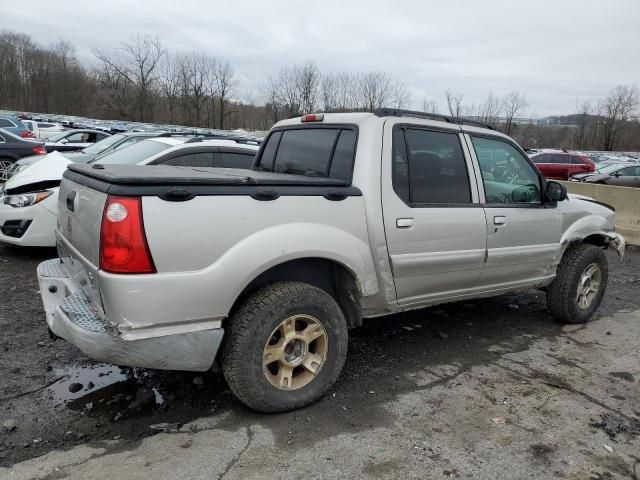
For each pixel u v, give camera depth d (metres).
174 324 2.84
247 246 2.97
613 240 5.45
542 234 4.68
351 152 3.66
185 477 2.64
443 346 4.54
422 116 4.01
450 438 3.11
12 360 3.82
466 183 4.12
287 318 3.18
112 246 2.68
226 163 6.99
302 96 59.84
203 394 3.49
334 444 2.99
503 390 3.76
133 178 2.73
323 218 3.30
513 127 65.56
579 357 4.44
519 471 2.83
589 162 24.64
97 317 2.94
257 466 2.76
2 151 12.88
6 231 6.48
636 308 5.96
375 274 3.58
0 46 74.56
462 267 4.07
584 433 3.23
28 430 2.98
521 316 5.46
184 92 67.00
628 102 80.75
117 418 3.15
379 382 3.79
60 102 78.25
